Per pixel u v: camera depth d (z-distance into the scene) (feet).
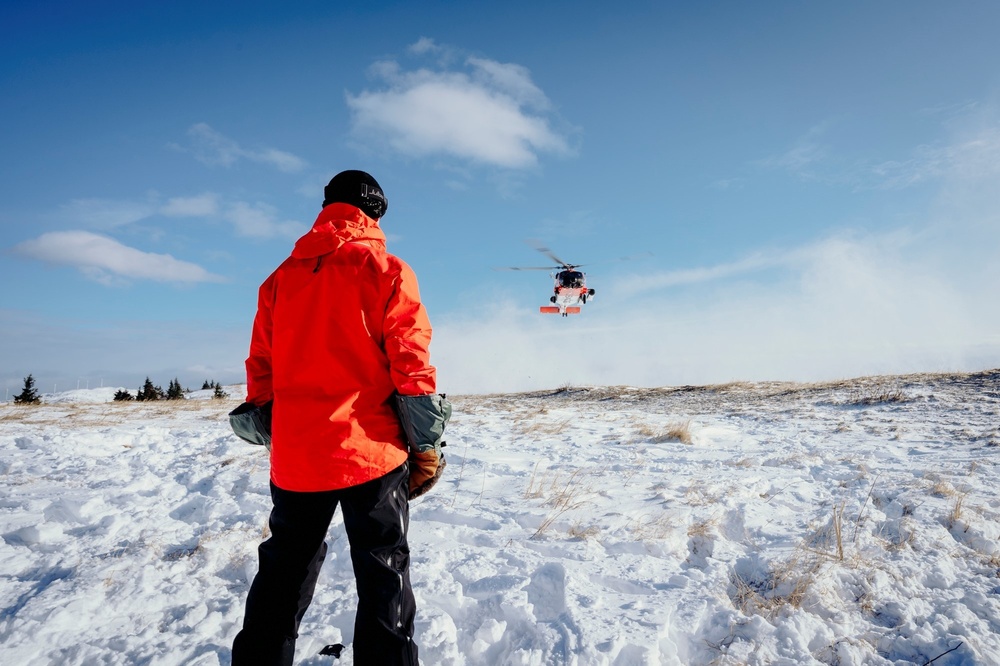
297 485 6.38
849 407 46.73
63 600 9.26
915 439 30.53
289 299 6.63
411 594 6.79
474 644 8.52
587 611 9.27
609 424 40.63
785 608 9.77
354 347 6.48
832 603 10.12
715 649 8.67
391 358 6.41
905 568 11.54
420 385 6.31
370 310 6.51
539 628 8.76
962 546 13.01
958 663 8.53
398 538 6.67
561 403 68.08
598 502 15.49
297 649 8.15
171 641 8.29
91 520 13.84
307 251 6.68
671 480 18.45
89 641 8.34
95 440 26.68
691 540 12.94
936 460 23.98
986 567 12.10
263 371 7.38
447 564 11.32
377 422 6.58
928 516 14.56
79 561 11.19
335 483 6.29
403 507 6.82
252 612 6.68
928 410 41.73
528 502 15.66
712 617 9.40
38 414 52.39
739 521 14.30
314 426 6.33
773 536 13.50
